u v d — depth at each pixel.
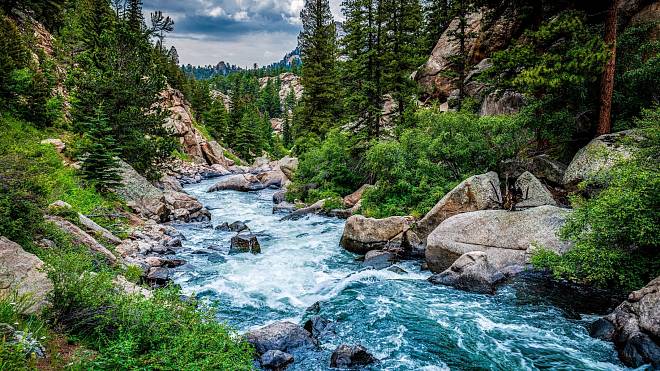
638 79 15.18
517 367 7.89
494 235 13.24
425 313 10.45
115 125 24.17
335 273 14.03
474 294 11.66
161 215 22.42
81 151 21.38
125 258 13.80
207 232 20.67
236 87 93.56
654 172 9.57
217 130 79.06
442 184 18.62
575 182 14.76
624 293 10.81
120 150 24.12
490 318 10.07
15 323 5.46
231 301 11.51
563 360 8.08
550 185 16.61
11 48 27.34
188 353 5.61
